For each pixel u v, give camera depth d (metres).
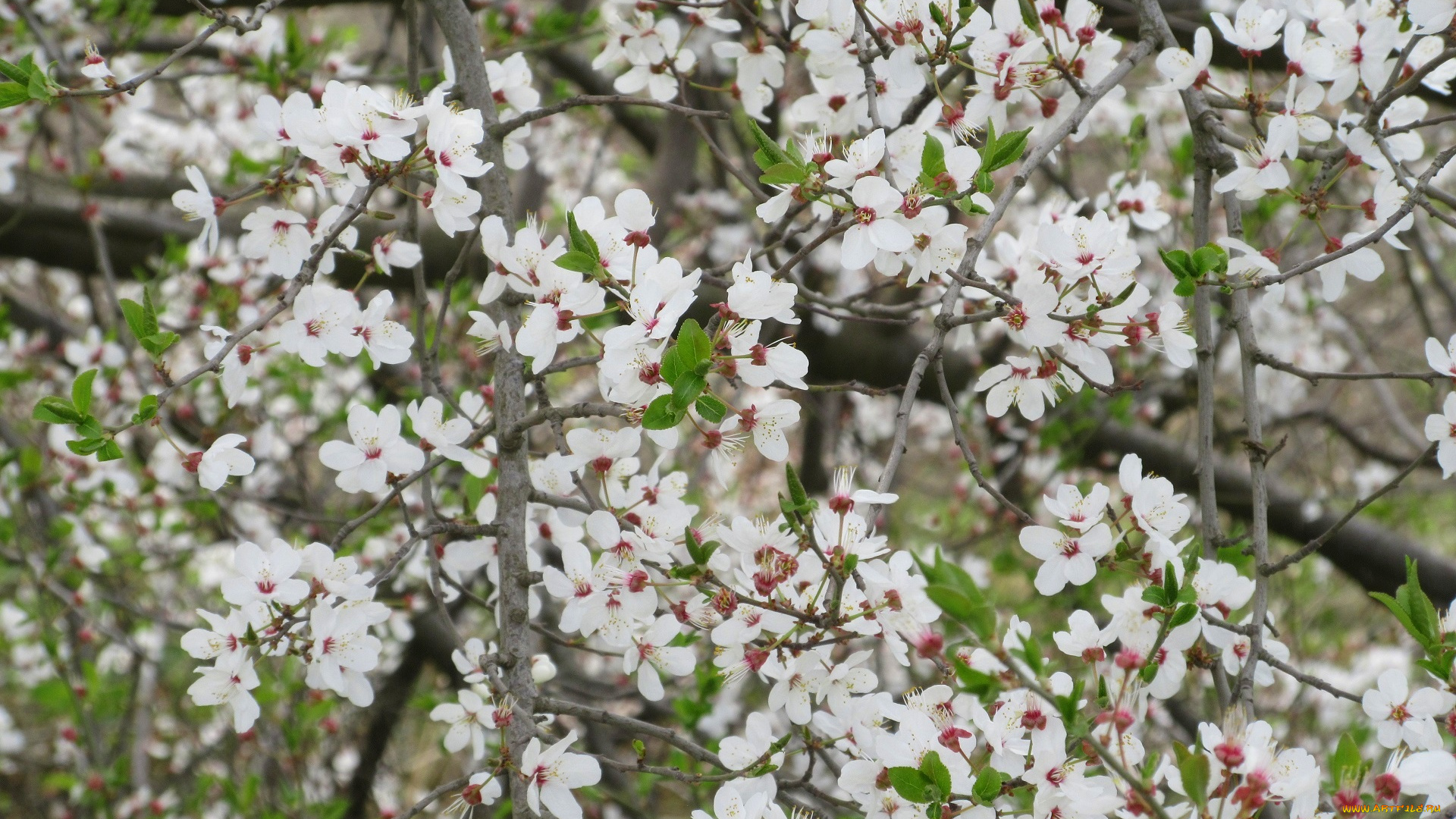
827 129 1.42
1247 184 1.36
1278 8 1.40
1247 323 1.35
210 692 1.32
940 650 1.24
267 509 1.68
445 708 1.38
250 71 1.73
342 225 1.32
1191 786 1.25
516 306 1.35
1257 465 1.34
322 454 1.35
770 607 1.29
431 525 1.35
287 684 1.62
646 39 1.45
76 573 1.70
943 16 1.36
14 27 1.65
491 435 1.40
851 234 1.32
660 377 1.29
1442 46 1.39
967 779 1.29
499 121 1.39
